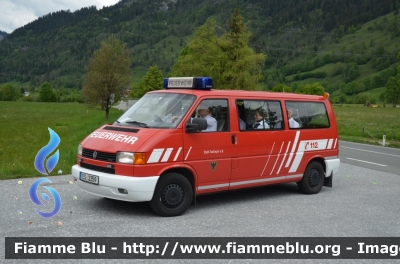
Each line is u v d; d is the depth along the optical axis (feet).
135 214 23.57
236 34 172.14
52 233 19.86
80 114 193.88
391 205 27.81
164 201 23.12
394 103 414.82
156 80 328.90
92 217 22.68
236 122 26.13
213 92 25.57
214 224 22.18
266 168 27.78
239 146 26.12
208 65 173.99
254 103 27.37
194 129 23.48
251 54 170.19
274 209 25.86
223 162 25.40
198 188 24.57
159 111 25.03
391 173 42.27
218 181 25.36
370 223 23.32
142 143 22.41
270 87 647.15
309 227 22.18
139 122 24.82
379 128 140.97
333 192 31.81
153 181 22.36
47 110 233.76
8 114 190.29
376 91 624.59
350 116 236.63
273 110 28.43
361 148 74.49
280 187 33.22
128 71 132.87
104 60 129.49
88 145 24.07
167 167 22.98
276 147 28.22
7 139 80.69
